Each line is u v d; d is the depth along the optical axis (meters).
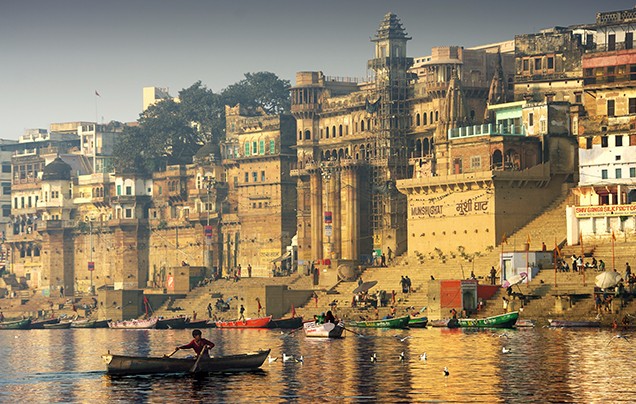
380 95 195.75
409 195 177.25
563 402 76.62
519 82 181.38
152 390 84.12
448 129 179.25
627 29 168.12
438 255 171.50
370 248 195.25
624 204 152.25
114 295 198.88
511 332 127.81
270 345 122.56
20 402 81.56
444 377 88.19
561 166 168.88
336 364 97.94
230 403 78.62
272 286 173.88
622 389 81.25
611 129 159.25
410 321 144.62
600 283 131.50
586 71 165.00
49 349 132.38
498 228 164.38
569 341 113.38
